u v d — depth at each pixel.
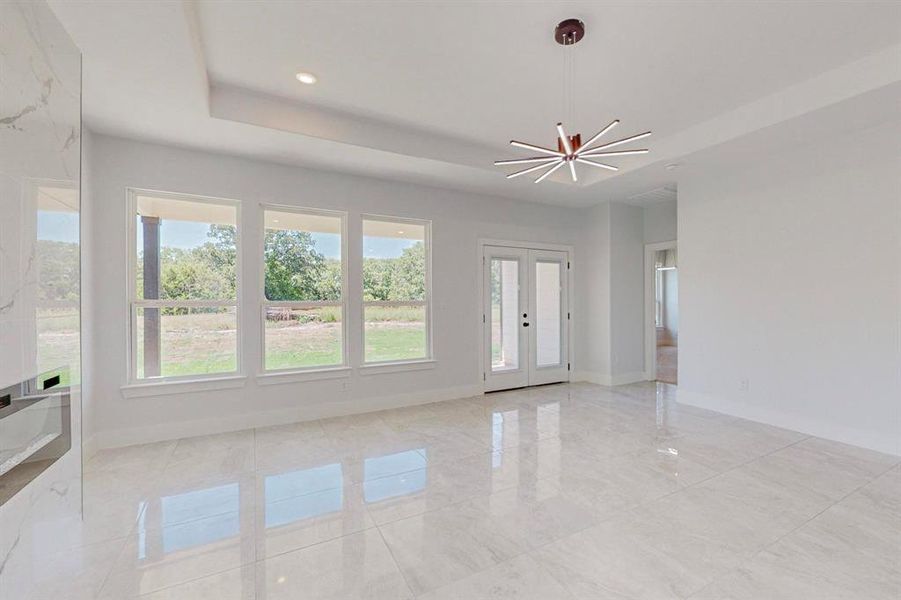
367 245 4.52
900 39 2.47
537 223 5.65
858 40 2.48
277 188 3.96
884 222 3.16
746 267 4.05
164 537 2.06
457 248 5.02
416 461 3.03
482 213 5.20
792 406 3.71
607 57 2.64
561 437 3.54
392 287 4.67
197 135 3.29
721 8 2.20
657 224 5.85
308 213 4.20
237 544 2.00
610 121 3.56
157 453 3.16
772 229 3.85
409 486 2.62
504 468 2.89
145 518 2.23
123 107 2.83
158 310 3.54
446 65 2.73
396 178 4.46
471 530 2.12
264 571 1.81
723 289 4.25
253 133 3.25
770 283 3.87
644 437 3.54
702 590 1.67
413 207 4.69
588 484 2.63
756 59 2.67
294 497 2.47
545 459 3.05
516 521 2.20
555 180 4.68
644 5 2.17
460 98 3.17
